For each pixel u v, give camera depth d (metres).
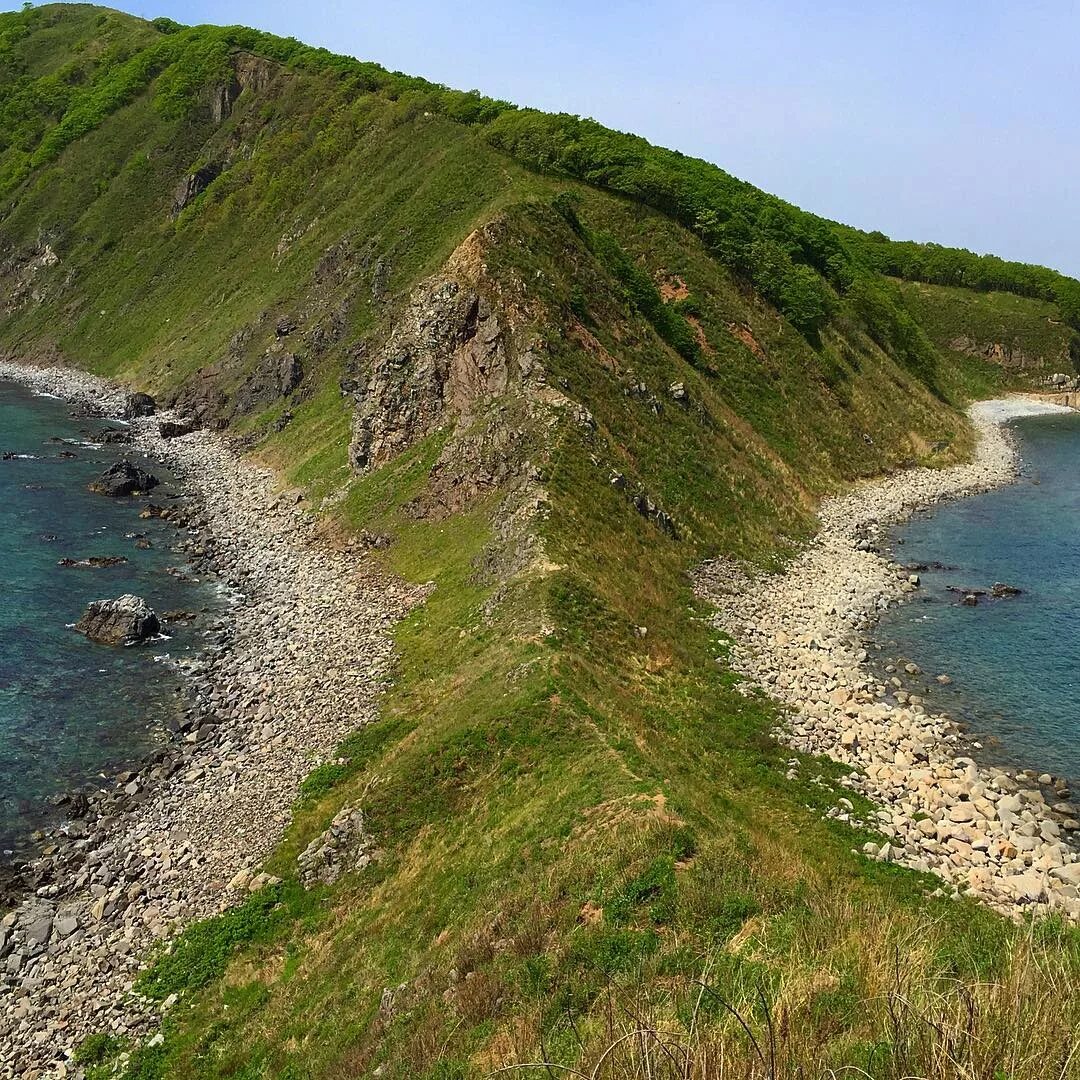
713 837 21.00
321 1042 19.36
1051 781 31.22
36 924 26.47
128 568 56.09
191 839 29.92
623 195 88.38
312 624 45.56
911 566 56.44
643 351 64.50
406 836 26.66
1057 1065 9.18
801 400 78.25
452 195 89.25
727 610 44.34
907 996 10.91
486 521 46.66
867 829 26.92
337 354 80.69
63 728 37.31
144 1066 21.08
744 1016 11.45
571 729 27.97
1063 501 74.56
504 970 17.31
